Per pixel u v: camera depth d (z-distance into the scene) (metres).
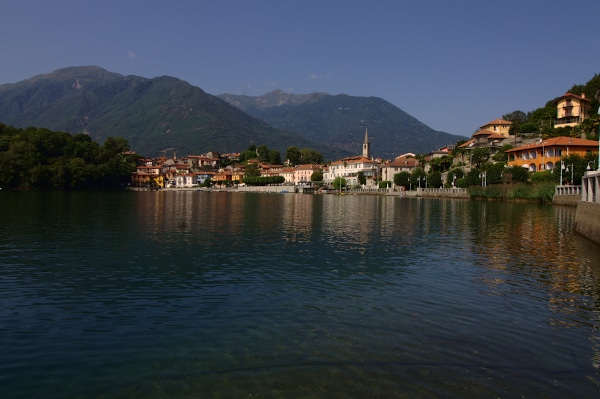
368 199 152.12
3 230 44.69
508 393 12.95
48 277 25.64
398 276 26.83
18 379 13.47
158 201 116.38
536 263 30.88
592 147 123.50
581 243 40.03
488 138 180.00
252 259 31.78
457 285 24.72
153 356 15.07
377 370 14.18
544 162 126.12
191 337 16.75
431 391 12.97
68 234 42.84
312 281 25.44
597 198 42.75
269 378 13.59
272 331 17.41
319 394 12.73
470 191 133.88
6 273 26.41
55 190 178.38
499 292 23.31
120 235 43.00
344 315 19.38
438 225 55.94
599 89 166.25
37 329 17.48
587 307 20.92
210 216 67.69
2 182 163.25
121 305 20.67
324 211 83.56
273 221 60.66
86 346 15.89
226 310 19.98
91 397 12.55
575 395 12.93
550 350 15.94
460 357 15.22
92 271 27.31
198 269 28.28
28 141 185.50
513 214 73.31
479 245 38.94
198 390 12.90
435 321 18.72
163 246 36.94
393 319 18.91
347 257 32.88
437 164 189.75
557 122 161.62
